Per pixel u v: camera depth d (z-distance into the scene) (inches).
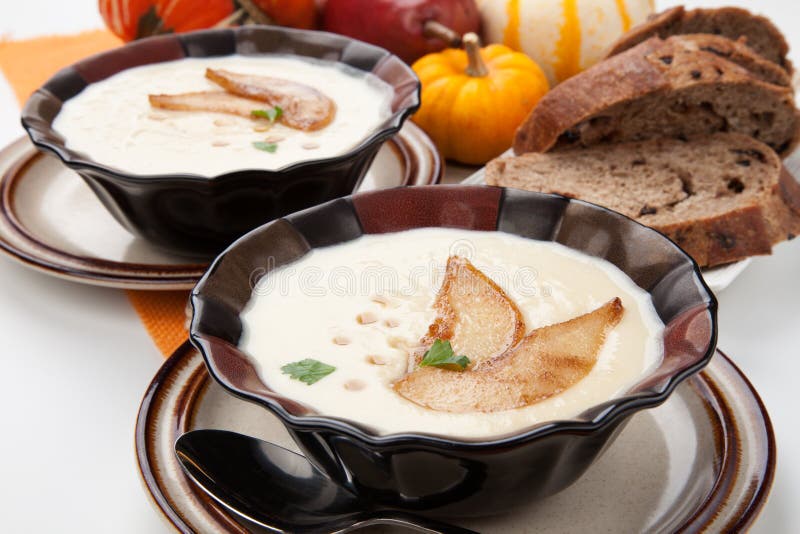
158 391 22.3
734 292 26.0
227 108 28.1
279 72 29.9
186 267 25.5
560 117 28.0
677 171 27.6
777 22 35.5
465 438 19.2
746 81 27.5
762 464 20.9
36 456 23.0
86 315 25.9
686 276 21.5
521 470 20.0
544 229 23.1
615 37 32.3
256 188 25.2
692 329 20.5
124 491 22.5
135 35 33.7
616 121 28.3
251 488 21.0
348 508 20.9
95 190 26.1
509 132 30.5
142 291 26.2
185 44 30.3
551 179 27.8
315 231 23.0
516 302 21.9
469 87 30.4
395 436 19.2
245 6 33.4
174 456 21.4
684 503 21.0
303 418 19.4
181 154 26.7
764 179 26.7
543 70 33.0
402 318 21.8
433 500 20.6
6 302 26.2
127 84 29.3
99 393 24.1
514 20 32.6
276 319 21.8
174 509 20.6
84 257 25.8
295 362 21.0
